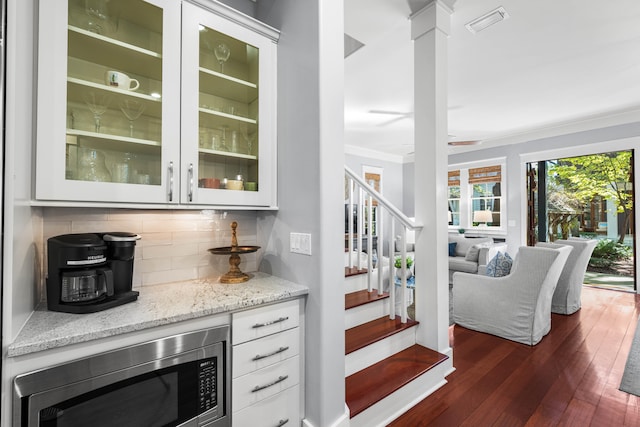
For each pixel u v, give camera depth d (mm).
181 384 1196
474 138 6113
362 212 2732
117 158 1385
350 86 3760
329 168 1545
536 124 5172
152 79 1431
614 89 3773
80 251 1201
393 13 2391
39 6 1129
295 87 1658
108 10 1371
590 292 4688
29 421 907
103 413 1031
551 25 2521
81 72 1342
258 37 1711
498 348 2736
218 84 1688
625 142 4578
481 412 1855
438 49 2279
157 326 1145
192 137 1484
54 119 1149
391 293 2432
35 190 1110
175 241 1732
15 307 948
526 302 2822
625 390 2057
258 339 1408
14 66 885
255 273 1945
